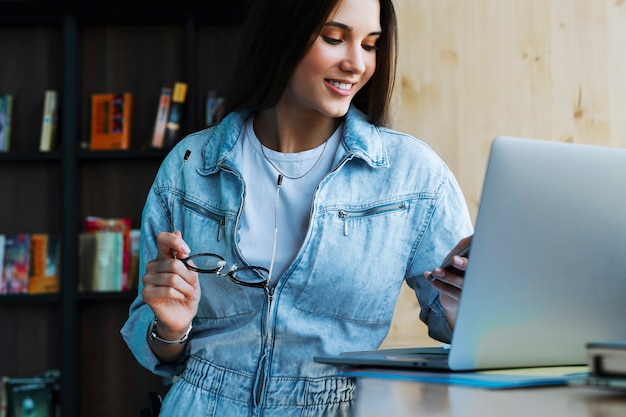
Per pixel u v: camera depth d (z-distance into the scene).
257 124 1.76
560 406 0.81
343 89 1.60
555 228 1.09
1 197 3.76
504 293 1.08
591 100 3.21
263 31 1.63
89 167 3.71
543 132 3.21
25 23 3.72
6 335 3.71
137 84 3.73
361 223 1.65
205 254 1.59
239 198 1.68
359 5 1.55
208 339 1.65
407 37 3.23
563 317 1.12
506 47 3.22
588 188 1.10
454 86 3.22
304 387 1.60
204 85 3.70
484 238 1.06
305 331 1.61
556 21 3.21
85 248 3.62
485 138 3.21
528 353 1.12
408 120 3.21
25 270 3.60
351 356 1.26
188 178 1.75
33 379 3.58
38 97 3.77
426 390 0.94
